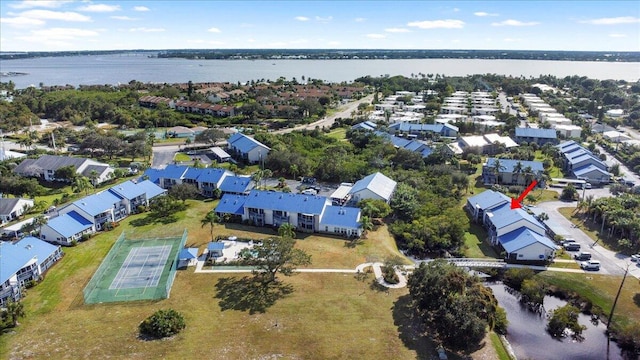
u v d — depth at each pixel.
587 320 67.25
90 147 150.75
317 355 56.50
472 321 56.78
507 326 64.88
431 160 137.88
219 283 73.25
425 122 199.75
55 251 80.06
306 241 88.94
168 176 120.25
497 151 159.00
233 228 95.31
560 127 185.50
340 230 91.69
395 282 73.31
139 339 59.03
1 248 73.00
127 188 105.88
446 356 56.91
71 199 111.06
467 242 90.81
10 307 61.78
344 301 68.00
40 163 129.62
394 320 63.72
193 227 95.69
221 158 146.62
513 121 195.00
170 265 79.00
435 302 60.12
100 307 66.50
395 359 56.12
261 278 74.62
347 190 111.50
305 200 96.12
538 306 70.19
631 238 86.06
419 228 88.38
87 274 76.25
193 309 65.94
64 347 57.34
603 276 76.00
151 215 102.81
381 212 96.38
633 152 152.12
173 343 58.28
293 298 68.81
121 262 80.31
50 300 68.38
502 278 77.88
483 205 100.25
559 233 90.56
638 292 71.31
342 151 144.62
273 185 123.38
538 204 109.38
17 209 99.75
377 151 145.50
